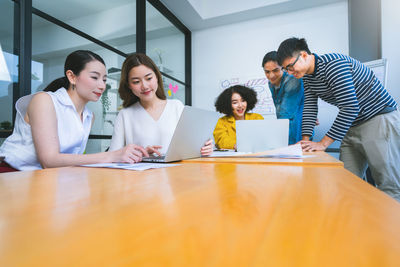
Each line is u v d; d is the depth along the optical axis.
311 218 0.19
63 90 1.06
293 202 0.25
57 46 1.74
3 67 1.43
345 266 0.11
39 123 0.89
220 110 3.21
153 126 1.37
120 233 0.16
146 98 1.30
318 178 0.42
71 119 1.04
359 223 0.18
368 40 2.60
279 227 0.17
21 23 1.50
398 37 2.41
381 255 0.12
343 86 1.37
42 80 1.63
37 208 0.24
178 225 0.18
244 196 0.28
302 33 3.09
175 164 0.72
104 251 0.13
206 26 3.56
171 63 3.30
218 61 3.53
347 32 2.88
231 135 3.07
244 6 3.15
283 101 3.06
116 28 2.31
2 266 0.12
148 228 0.17
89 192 0.32
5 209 0.24
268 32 3.27
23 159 0.98
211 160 0.85
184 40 3.63
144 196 0.29
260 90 3.25
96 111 2.08
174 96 3.33
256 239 0.15
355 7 2.70
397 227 0.17
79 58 1.08
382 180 1.57
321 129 2.90
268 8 3.10
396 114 1.52
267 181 0.39
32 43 1.57
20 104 1.00
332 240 0.14
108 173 0.53
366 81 1.48
